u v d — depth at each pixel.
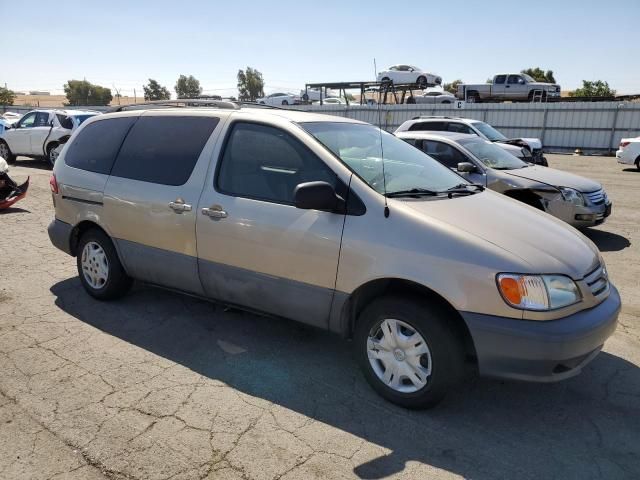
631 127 25.11
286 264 3.56
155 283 4.51
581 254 3.26
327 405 3.33
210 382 3.57
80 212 4.83
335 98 35.62
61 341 4.14
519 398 3.48
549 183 7.70
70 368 3.71
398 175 3.74
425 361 3.18
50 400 3.30
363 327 3.39
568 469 2.80
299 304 3.59
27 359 3.83
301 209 3.50
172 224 4.12
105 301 4.95
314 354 4.02
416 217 3.18
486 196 3.93
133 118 4.70
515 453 2.92
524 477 2.73
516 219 3.49
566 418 3.27
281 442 2.95
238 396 3.41
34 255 6.50
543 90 31.17
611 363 3.99
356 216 3.31
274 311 3.76
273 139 3.78
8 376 3.58
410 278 3.07
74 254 5.12
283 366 3.82
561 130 26.58
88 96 69.44
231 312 4.77
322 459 2.82
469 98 32.59
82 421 3.09
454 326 3.10
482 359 2.99
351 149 3.82
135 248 4.46
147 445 2.89
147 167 4.40
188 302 4.98
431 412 3.28
